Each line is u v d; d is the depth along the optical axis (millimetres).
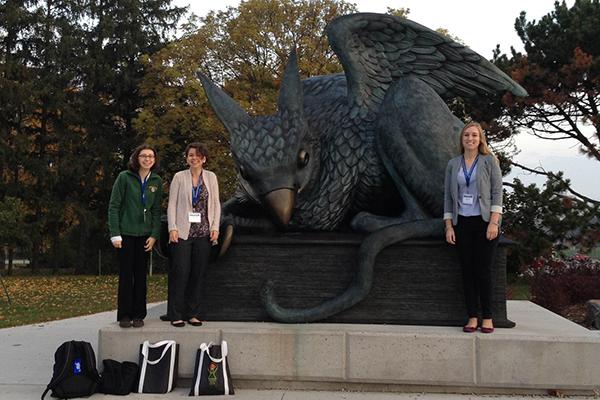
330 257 4820
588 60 15062
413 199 4934
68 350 4219
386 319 4703
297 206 4949
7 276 24656
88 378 4199
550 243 14211
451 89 5383
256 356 4371
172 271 4660
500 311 4617
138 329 4484
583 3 16969
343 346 4312
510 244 4645
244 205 5262
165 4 27844
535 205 14727
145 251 4676
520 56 17188
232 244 4887
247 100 19562
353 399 4109
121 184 4637
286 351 4348
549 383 4141
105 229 27484
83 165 25828
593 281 10547
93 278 22859
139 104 27219
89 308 12117
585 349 4125
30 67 26547
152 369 4305
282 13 19906
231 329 4438
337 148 5078
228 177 19250
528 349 4168
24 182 26125
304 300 4816
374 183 5133
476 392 4262
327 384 4371
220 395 4191
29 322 9406
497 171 4316
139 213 4629
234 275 4875
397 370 4258
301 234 5070
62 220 26328
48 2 27312
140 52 26828
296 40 19984
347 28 5211
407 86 4977
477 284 4422
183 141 22578
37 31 26531
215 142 19578
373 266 4660
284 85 4672
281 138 4504
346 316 4730
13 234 20141
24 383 4684
